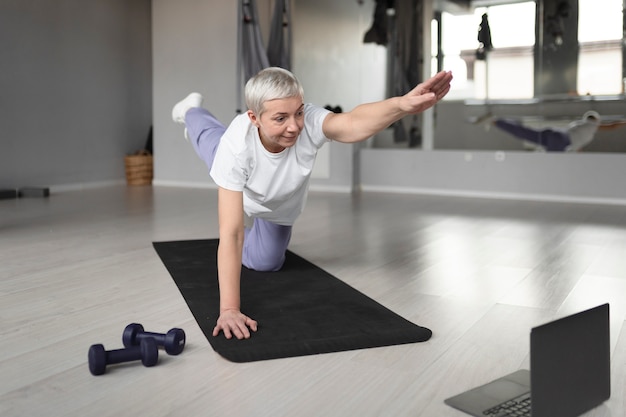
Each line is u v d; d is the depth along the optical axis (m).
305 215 5.27
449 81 2.00
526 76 6.35
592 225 4.81
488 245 3.99
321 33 6.98
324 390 1.79
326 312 2.49
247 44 6.59
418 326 2.30
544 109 6.32
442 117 6.77
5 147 6.68
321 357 2.05
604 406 1.67
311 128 2.34
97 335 2.25
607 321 1.71
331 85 7.03
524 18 6.29
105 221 4.87
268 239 3.01
